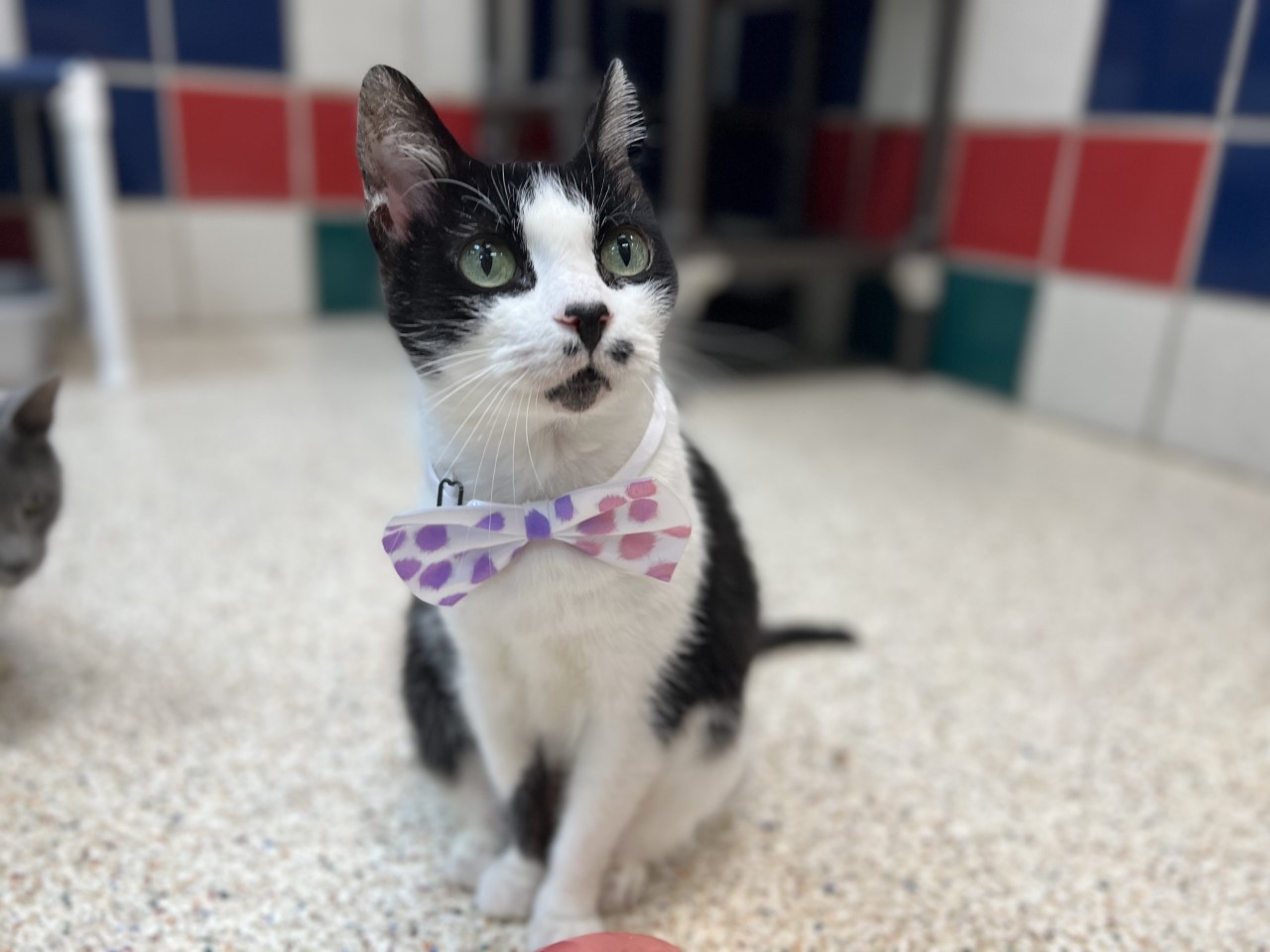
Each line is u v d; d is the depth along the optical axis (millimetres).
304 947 634
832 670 989
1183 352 1601
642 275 557
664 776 672
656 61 2186
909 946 656
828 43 2129
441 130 523
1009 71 1804
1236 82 1453
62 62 1589
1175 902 700
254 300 2285
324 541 1206
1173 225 1576
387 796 783
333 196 2289
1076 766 853
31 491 795
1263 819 791
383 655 972
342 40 2189
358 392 1784
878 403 1900
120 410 1621
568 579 559
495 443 551
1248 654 1045
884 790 814
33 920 636
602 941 571
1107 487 1503
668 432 600
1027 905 694
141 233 2119
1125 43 1592
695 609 617
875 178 2090
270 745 832
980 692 960
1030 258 1823
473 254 516
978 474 1539
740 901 694
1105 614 1122
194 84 2066
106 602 1040
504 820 730
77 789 760
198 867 693
